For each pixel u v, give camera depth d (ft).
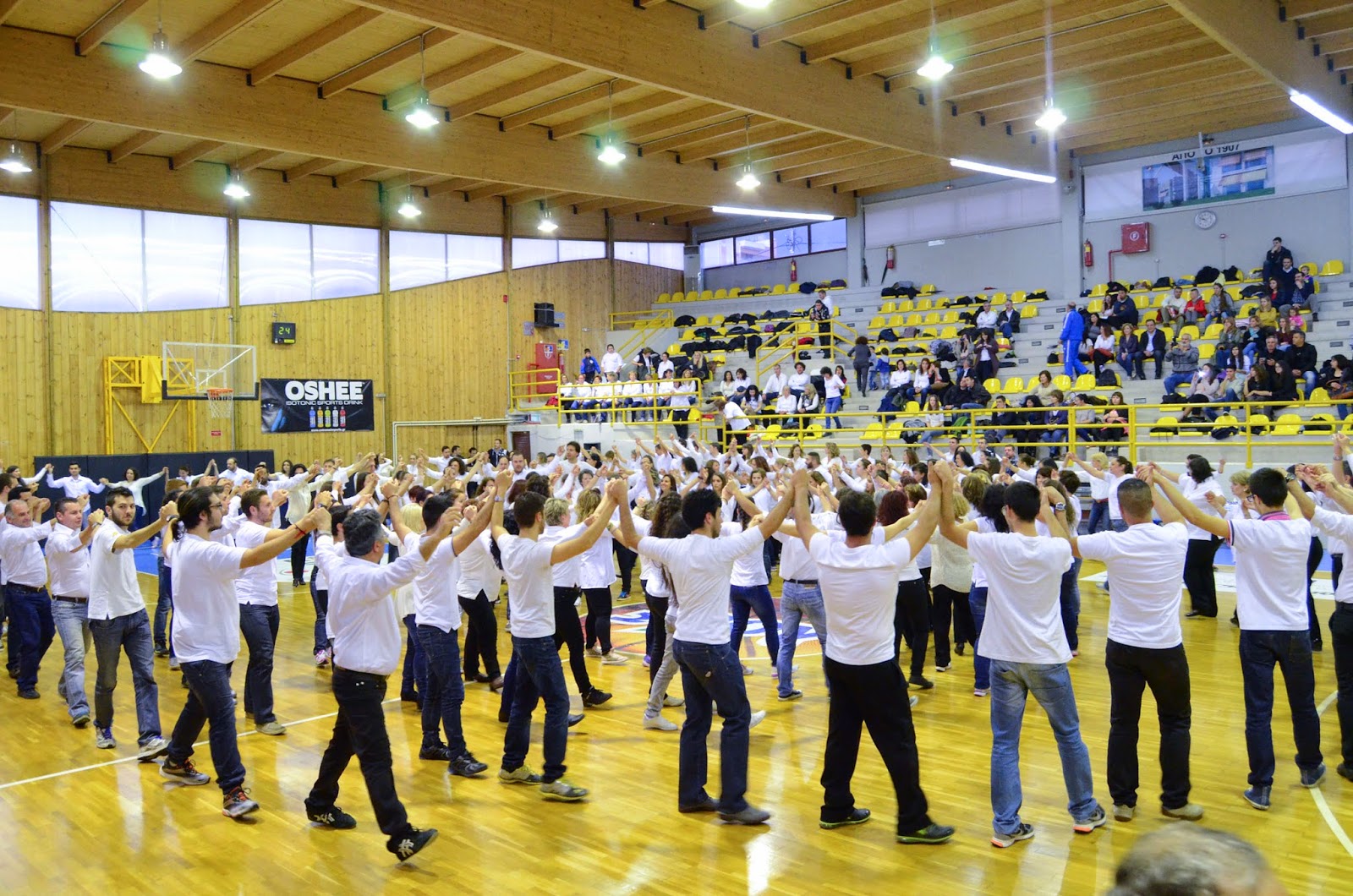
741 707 16.35
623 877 14.37
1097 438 53.16
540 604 17.69
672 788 18.12
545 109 52.03
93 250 60.70
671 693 24.66
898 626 25.08
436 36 41.96
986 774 18.37
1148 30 46.60
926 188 81.15
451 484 30.53
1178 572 15.40
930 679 25.32
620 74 38.78
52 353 59.36
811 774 18.60
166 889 14.39
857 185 80.89
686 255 93.40
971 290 79.15
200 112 42.93
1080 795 15.30
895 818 16.38
